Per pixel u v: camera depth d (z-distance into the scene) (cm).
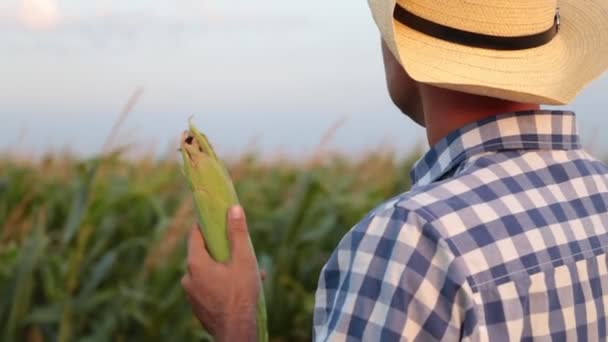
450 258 138
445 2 156
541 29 165
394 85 171
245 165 885
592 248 155
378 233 143
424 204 143
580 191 159
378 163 940
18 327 531
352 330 142
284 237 612
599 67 180
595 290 154
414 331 138
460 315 137
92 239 620
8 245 612
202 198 161
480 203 146
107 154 583
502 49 158
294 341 619
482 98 157
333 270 149
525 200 150
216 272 161
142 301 570
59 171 813
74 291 589
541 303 145
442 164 158
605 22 180
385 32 152
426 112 163
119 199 615
